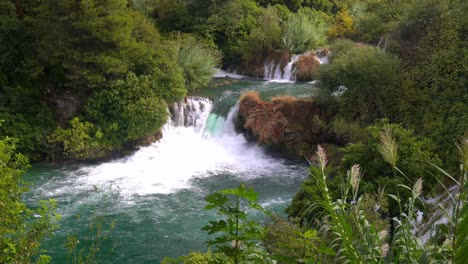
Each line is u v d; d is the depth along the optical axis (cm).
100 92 2298
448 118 1691
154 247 1459
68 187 1920
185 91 2505
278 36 3506
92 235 1491
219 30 3634
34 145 2211
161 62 2508
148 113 2314
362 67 2023
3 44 2314
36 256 1288
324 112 2247
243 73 3547
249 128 2373
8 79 2364
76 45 2288
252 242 385
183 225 1609
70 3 2178
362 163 1326
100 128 2288
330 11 4578
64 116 2336
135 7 3534
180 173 2119
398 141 1321
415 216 409
